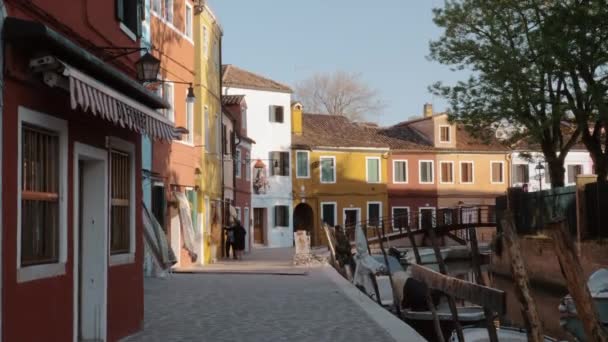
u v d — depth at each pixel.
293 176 54.94
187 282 21.00
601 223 20.53
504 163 62.19
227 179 39.56
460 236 50.34
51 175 8.46
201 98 30.61
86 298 9.92
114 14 11.05
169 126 10.52
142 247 11.94
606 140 28.36
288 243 53.91
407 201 59.69
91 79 7.55
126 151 11.12
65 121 8.68
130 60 11.88
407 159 60.09
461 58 29.83
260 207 52.31
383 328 11.91
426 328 17.52
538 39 26.97
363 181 58.09
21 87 7.51
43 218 8.23
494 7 29.09
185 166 28.09
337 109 78.38
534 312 5.92
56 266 8.35
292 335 11.23
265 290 18.48
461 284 7.28
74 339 8.90
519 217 28.02
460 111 30.19
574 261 5.07
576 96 27.56
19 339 7.32
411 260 33.22
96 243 10.01
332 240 32.25
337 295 17.27
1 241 6.98
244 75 53.75
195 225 29.92
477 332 12.87
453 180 60.94
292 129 56.25
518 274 5.97
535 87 28.50
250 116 52.78
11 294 7.16
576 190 21.86
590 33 25.50
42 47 7.45
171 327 12.05
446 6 30.08
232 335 11.21
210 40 33.09
